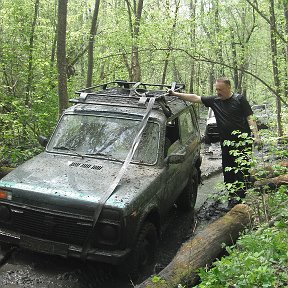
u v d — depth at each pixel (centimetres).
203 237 525
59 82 878
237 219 582
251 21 2025
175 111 685
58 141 604
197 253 490
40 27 1321
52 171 527
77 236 463
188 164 729
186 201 756
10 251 537
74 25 1992
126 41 1341
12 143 928
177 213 773
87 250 460
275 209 529
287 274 357
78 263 520
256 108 1719
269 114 1411
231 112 673
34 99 1092
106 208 452
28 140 963
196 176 802
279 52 1358
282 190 557
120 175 509
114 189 481
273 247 393
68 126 618
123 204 453
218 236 531
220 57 1723
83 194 467
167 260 575
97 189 480
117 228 451
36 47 1269
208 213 775
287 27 920
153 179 531
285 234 425
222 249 523
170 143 655
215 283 360
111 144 580
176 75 2431
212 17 1642
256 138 633
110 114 614
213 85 2933
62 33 859
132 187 494
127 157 540
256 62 2591
